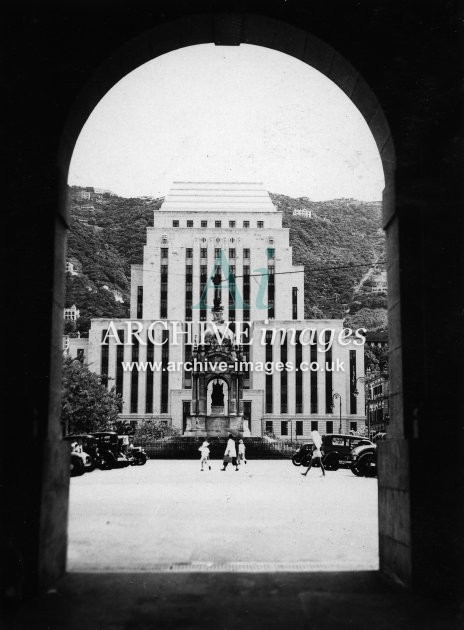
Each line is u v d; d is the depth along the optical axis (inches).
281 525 559.2
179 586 327.3
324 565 379.6
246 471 1504.7
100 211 7721.5
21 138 323.0
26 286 316.2
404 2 333.7
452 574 299.7
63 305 344.2
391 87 330.3
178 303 5108.3
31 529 297.0
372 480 1186.0
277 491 922.7
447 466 304.5
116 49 329.7
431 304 319.0
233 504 738.2
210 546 449.7
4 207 318.7
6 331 313.7
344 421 4574.3
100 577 344.5
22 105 324.5
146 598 304.5
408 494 306.3
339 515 632.4
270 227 5265.8
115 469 1581.0
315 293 7539.4
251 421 4493.1
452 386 313.9
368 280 7559.1
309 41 340.2
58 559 337.1
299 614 279.7
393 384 343.6
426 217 323.9
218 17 335.0
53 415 323.9
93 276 7298.2
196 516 624.7
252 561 393.7
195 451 2481.5
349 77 344.5
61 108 325.1
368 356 5319.9
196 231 5162.4
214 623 267.9
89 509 685.9
